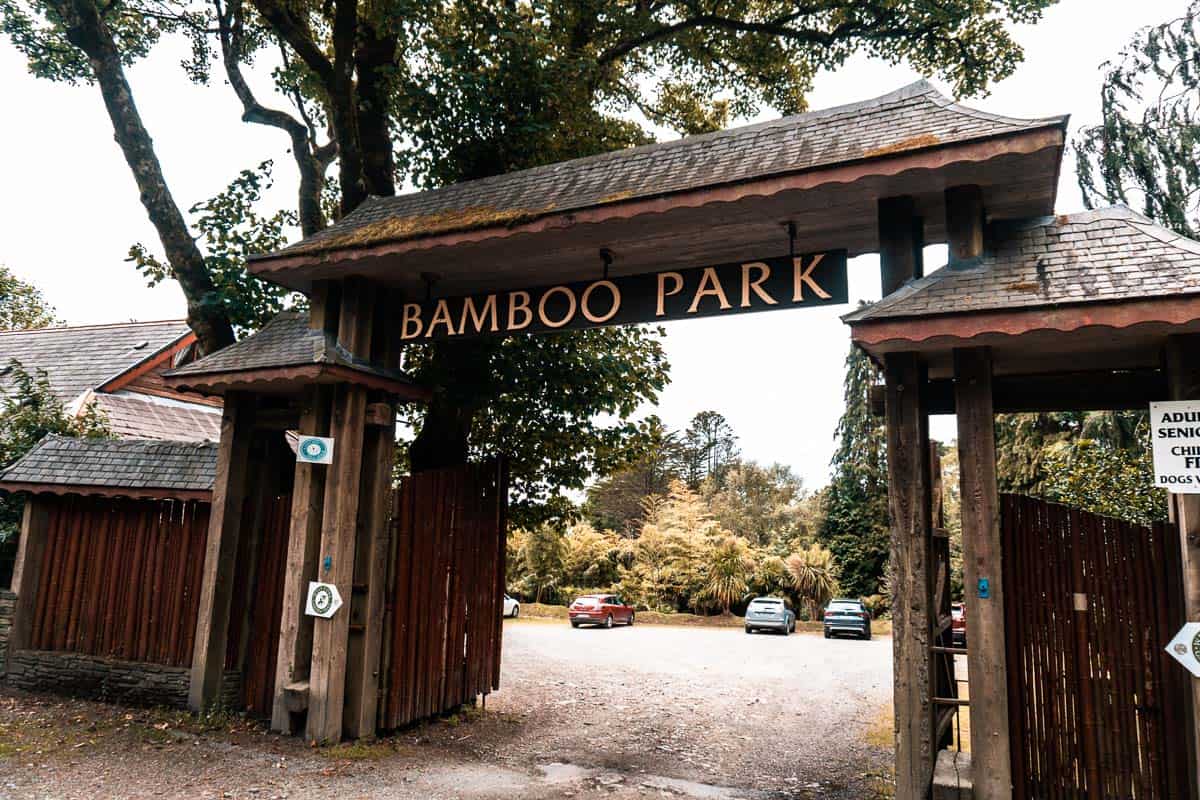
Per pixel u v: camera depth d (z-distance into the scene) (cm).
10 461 1048
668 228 623
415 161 1030
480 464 922
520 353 960
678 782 664
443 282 771
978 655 486
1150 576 513
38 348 1791
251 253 1001
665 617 2942
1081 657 521
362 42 970
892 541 518
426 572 812
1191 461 454
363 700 717
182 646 820
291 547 740
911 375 529
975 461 500
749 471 5125
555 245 663
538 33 1020
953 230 537
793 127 634
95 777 600
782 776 698
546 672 1338
